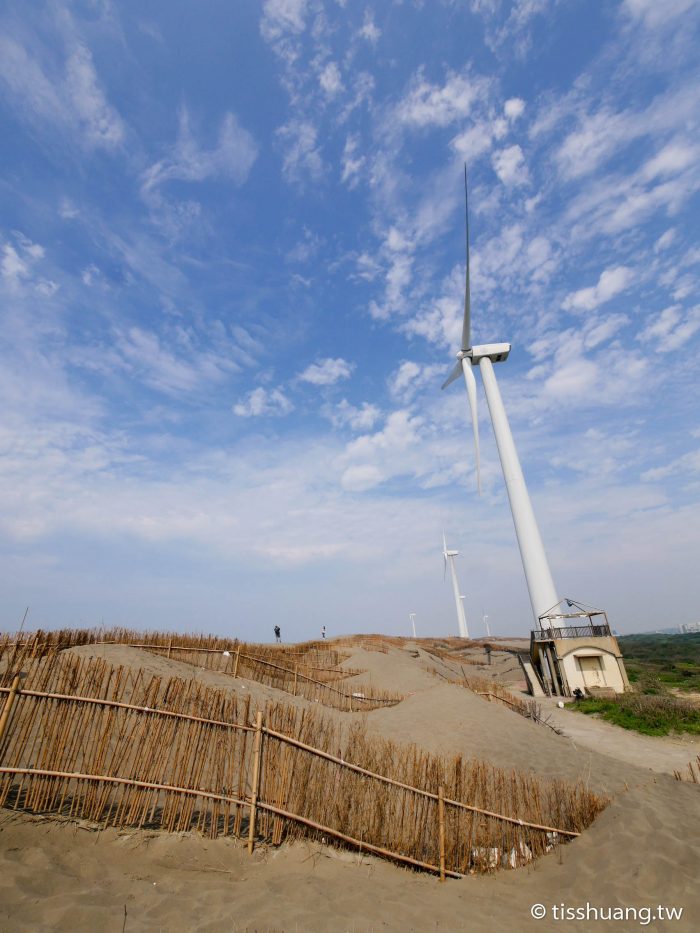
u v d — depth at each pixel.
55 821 6.22
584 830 8.43
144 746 6.99
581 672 31.39
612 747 19.02
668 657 57.84
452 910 6.07
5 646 9.27
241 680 18.86
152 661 16.61
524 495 42.97
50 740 6.66
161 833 6.62
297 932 5.04
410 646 48.97
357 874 6.69
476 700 20.59
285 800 7.24
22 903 4.79
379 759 8.19
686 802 9.31
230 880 6.05
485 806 8.11
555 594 39.41
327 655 30.75
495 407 46.75
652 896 6.48
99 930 4.66
